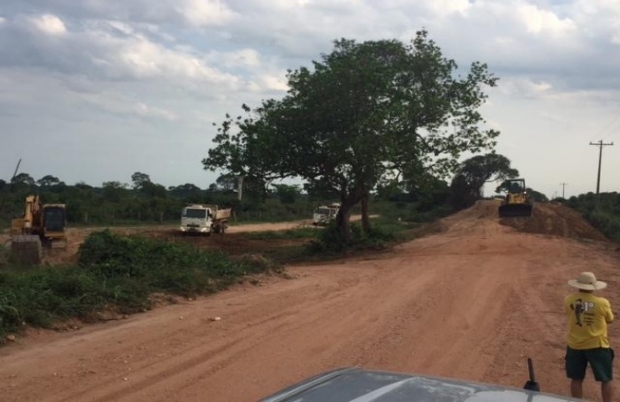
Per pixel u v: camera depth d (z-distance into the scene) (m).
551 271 23.39
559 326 13.23
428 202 105.56
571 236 48.28
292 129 34.47
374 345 11.18
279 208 97.00
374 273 22.62
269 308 14.66
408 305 15.41
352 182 36.09
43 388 8.29
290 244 45.09
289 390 3.42
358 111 34.12
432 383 3.41
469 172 101.75
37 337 11.27
